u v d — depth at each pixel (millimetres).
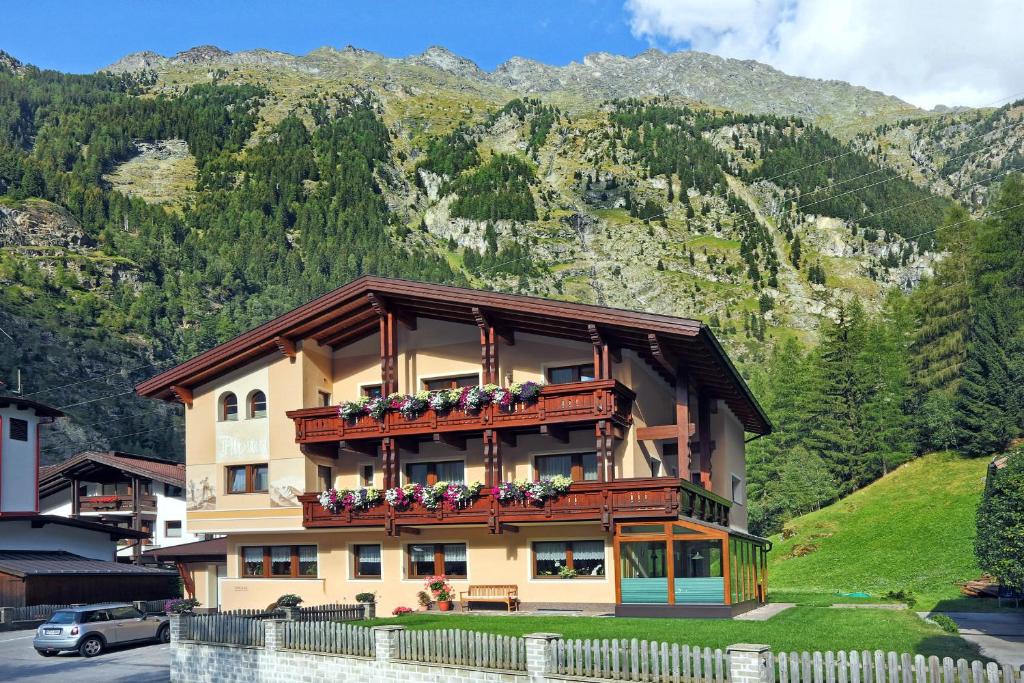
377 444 38688
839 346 97312
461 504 35125
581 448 35781
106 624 34406
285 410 39500
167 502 67688
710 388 39562
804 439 92562
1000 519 28516
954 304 99438
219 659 27625
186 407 41594
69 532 55031
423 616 33406
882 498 75938
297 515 38625
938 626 29828
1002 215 99062
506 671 21172
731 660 17688
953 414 82438
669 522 31938
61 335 174375
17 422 55375
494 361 36125
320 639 25188
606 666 19703
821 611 34906
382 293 37375
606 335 33844
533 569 35531
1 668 31422
